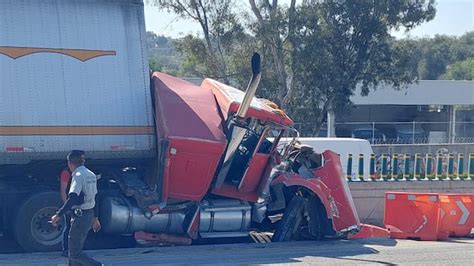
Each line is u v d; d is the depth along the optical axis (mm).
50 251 17234
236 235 19234
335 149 30781
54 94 17297
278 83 50719
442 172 29328
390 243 19859
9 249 17766
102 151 17688
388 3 48938
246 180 19203
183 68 55469
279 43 50031
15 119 16844
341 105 50219
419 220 21859
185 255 16484
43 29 17391
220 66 53281
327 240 20078
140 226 18078
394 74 50969
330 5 49219
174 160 17578
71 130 17375
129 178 18484
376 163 29094
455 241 21656
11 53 16969
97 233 18516
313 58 48594
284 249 17922
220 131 18031
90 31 17875
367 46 49906
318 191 19719
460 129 76250
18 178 17969
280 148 19859
